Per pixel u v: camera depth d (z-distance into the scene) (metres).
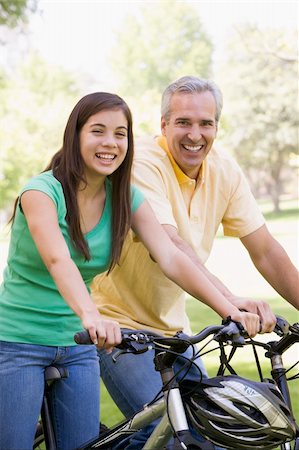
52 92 49.09
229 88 47.09
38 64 49.00
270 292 14.12
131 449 3.61
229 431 2.81
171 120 4.07
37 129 26.59
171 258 3.50
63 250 3.28
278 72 45.44
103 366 4.00
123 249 3.99
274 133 46.47
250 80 46.12
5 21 14.86
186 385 2.95
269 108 45.78
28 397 3.49
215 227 4.26
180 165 4.10
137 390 3.90
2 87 27.20
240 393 2.82
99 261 3.53
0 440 3.51
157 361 3.00
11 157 26.47
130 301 4.11
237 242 26.58
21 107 26.56
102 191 3.53
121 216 3.52
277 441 2.84
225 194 4.20
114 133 3.42
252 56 44.84
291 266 4.16
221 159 4.24
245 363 7.93
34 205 3.33
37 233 3.30
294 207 50.50
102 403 6.82
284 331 3.30
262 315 3.23
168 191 4.08
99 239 3.50
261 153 46.66
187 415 2.96
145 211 3.62
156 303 4.08
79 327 3.57
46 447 3.63
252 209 4.25
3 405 3.48
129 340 2.86
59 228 3.35
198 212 4.16
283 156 47.75
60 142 3.66
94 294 4.23
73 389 3.60
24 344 3.47
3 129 26.36
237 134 46.75
